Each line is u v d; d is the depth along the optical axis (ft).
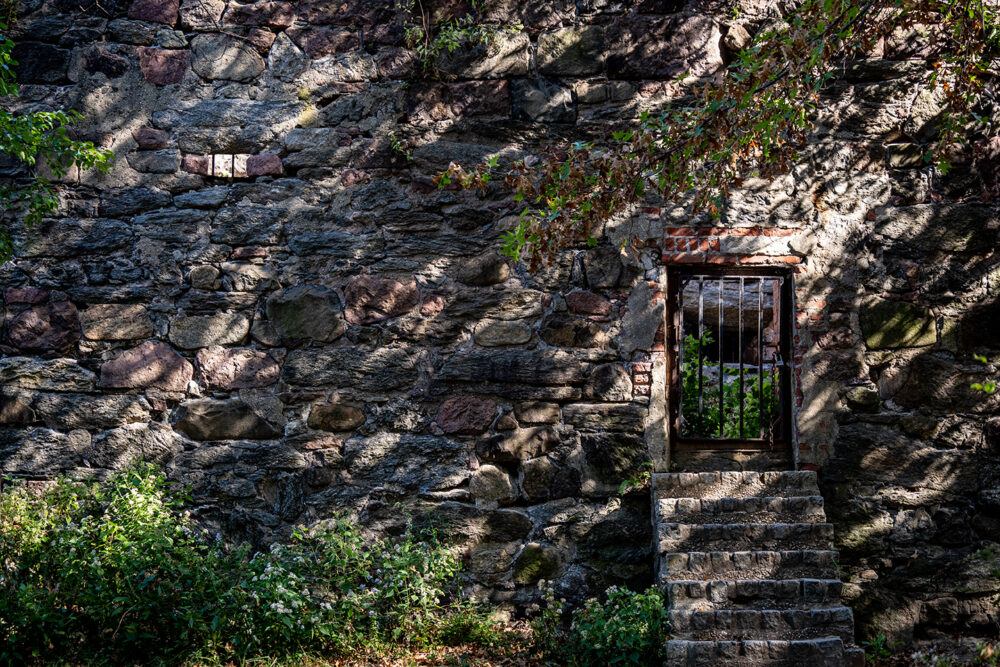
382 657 16.06
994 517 17.89
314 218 19.30
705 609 15.31
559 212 14.75
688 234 18.72
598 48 19.30
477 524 18.40
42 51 19.60
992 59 18.66
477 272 19.02
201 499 18.60
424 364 18.90
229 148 19.48
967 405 18.21
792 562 16.08
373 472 18.66
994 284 18.52
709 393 21.13
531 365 18.71
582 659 15.64
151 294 19.12
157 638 15.24
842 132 18.92
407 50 19.54
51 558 15.94
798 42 14.11
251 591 16.03
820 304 18.53
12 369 18.88
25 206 19.26
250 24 19.72
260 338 19.02
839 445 18.16
